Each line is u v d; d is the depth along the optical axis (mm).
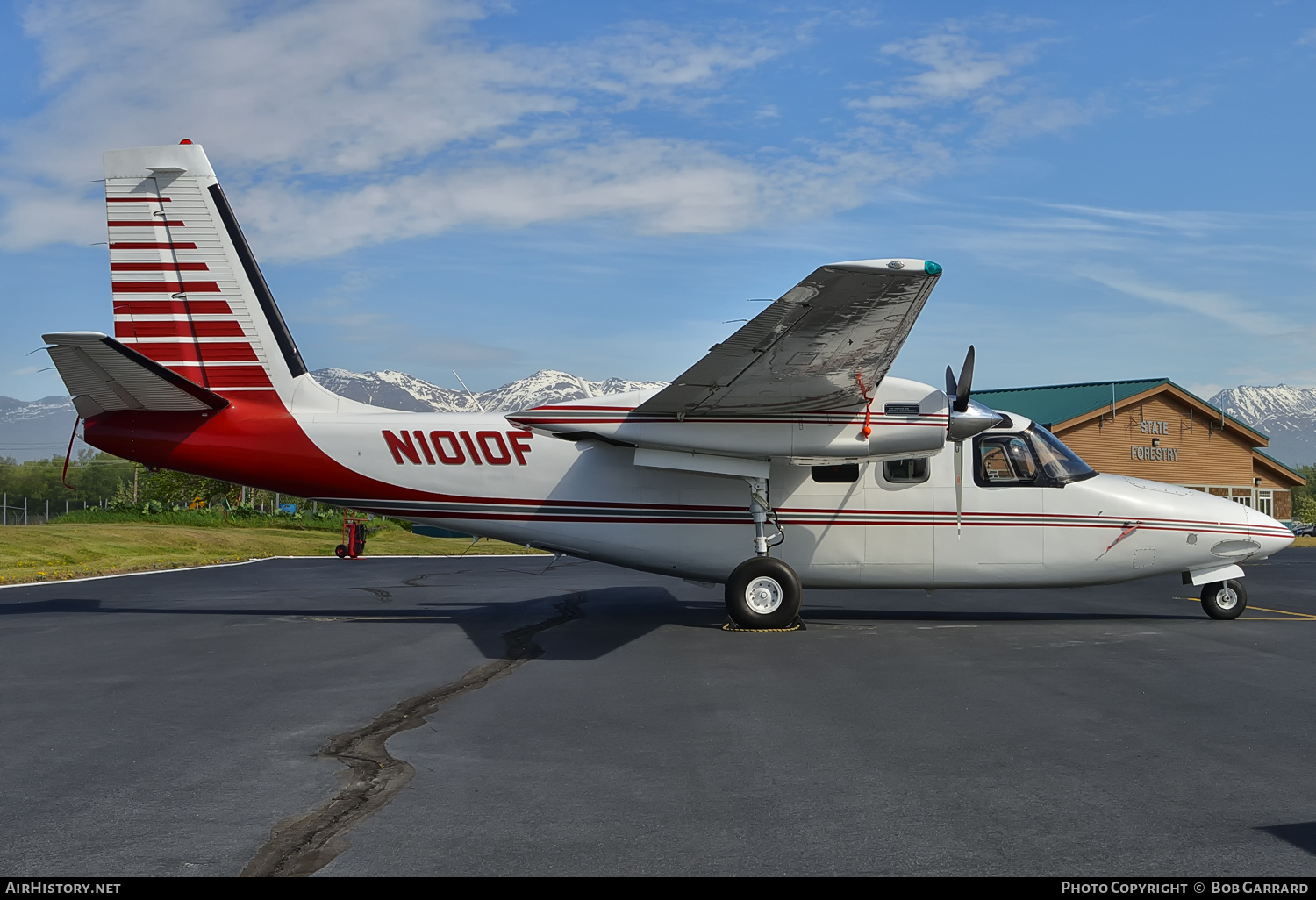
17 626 12344
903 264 8367
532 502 13023
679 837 4578
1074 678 8570
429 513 13133
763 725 6832
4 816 4871
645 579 20766
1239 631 11727
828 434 11883
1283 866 4199
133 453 12938
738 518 12828
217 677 8695
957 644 10664
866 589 13047
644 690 8078
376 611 14188
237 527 41656
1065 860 4281
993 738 6438
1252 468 42125
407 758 5961
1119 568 12852
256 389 13055
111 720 6977
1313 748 6148
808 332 9758
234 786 5371
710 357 10375
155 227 12953
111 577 20969
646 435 11945
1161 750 6109
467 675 8828
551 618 13211
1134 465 40438
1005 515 12758
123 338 12906
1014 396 44188
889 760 5910
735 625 11945
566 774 5613
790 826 4723
